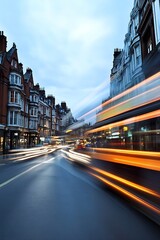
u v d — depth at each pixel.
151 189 5.59
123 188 7.36
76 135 43.69
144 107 10.15
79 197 7.04
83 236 4.12
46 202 6.40
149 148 12.70
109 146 14.28
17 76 38.53
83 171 13.30
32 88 50.75
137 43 22.47
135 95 11.16
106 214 5.39
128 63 25.77
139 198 6.09
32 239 3.99
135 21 24.31
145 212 5.50
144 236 4.13
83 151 16.22
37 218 5.08
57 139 71.81
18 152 34.19
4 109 35.28
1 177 10.94
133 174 6.87
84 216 5.24
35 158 25.78
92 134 21.61
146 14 19.44
